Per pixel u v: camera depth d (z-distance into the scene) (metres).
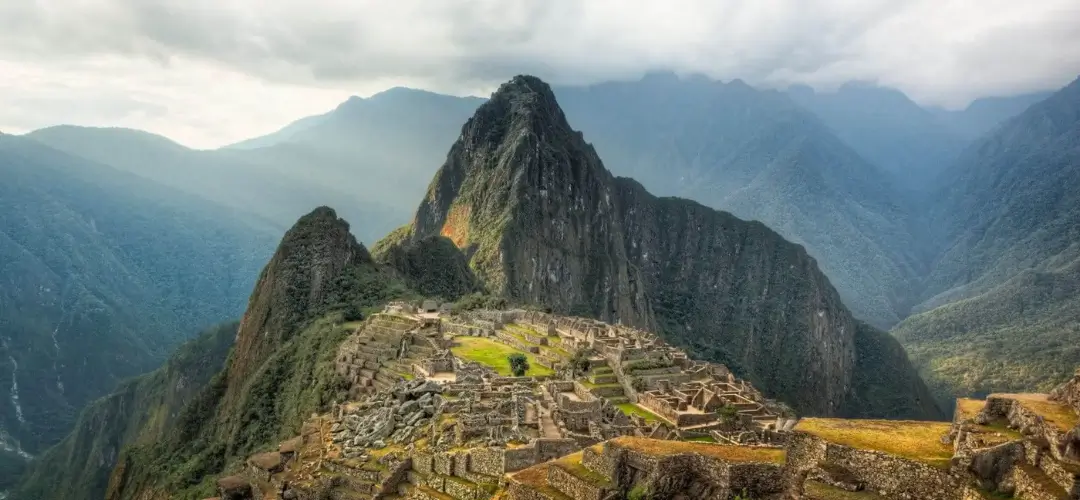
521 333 127.38
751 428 69.94
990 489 20.67
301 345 128.38
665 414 77.94
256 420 114.56
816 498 22.58
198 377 196.88
